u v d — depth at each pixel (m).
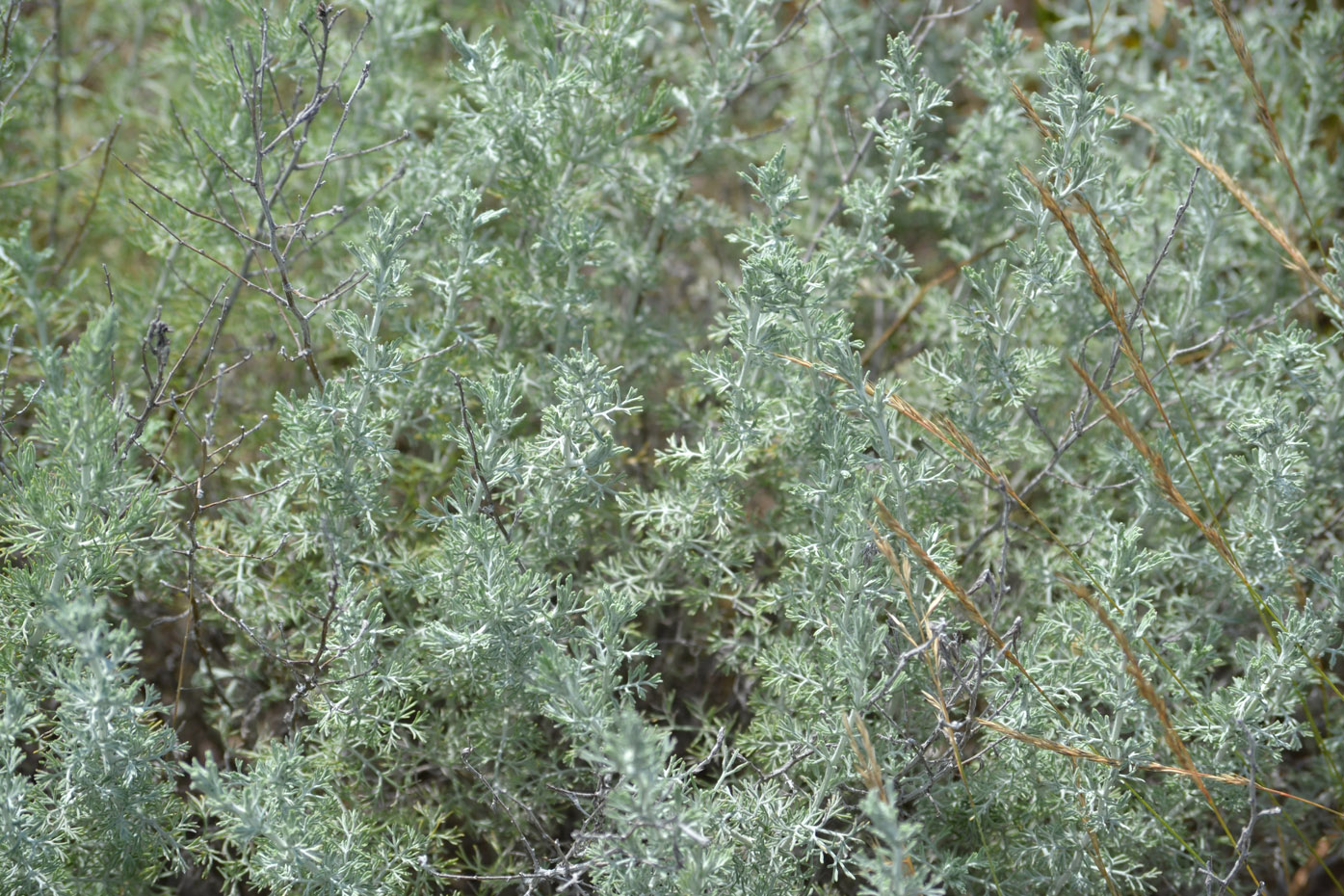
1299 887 2.75
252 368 3.23
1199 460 2.71
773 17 3.03
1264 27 3.64
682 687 2.88
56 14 3.29
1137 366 2.23
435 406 2.68
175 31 3.31
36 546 2.06
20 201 3.20
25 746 2.57
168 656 2.85
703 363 2.29
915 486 2.24
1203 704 2.24
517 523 2.35
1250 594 2.30
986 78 2.93
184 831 2.30
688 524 2.45
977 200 3.28
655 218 3.05
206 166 2.93
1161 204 3.14
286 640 2.57
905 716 2.29
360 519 2.53
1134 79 3.83
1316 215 3.34
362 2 3.11
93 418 1.98
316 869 1.94
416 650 2.40
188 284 2.74
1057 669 2.30
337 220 3.11
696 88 2.97
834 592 2.18
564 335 2.70
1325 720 2.78
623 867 1.92
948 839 2.39
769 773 2.32
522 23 3.39
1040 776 2.24
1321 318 3.35
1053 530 2.91
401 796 2.39
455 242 2.38
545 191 2.74
